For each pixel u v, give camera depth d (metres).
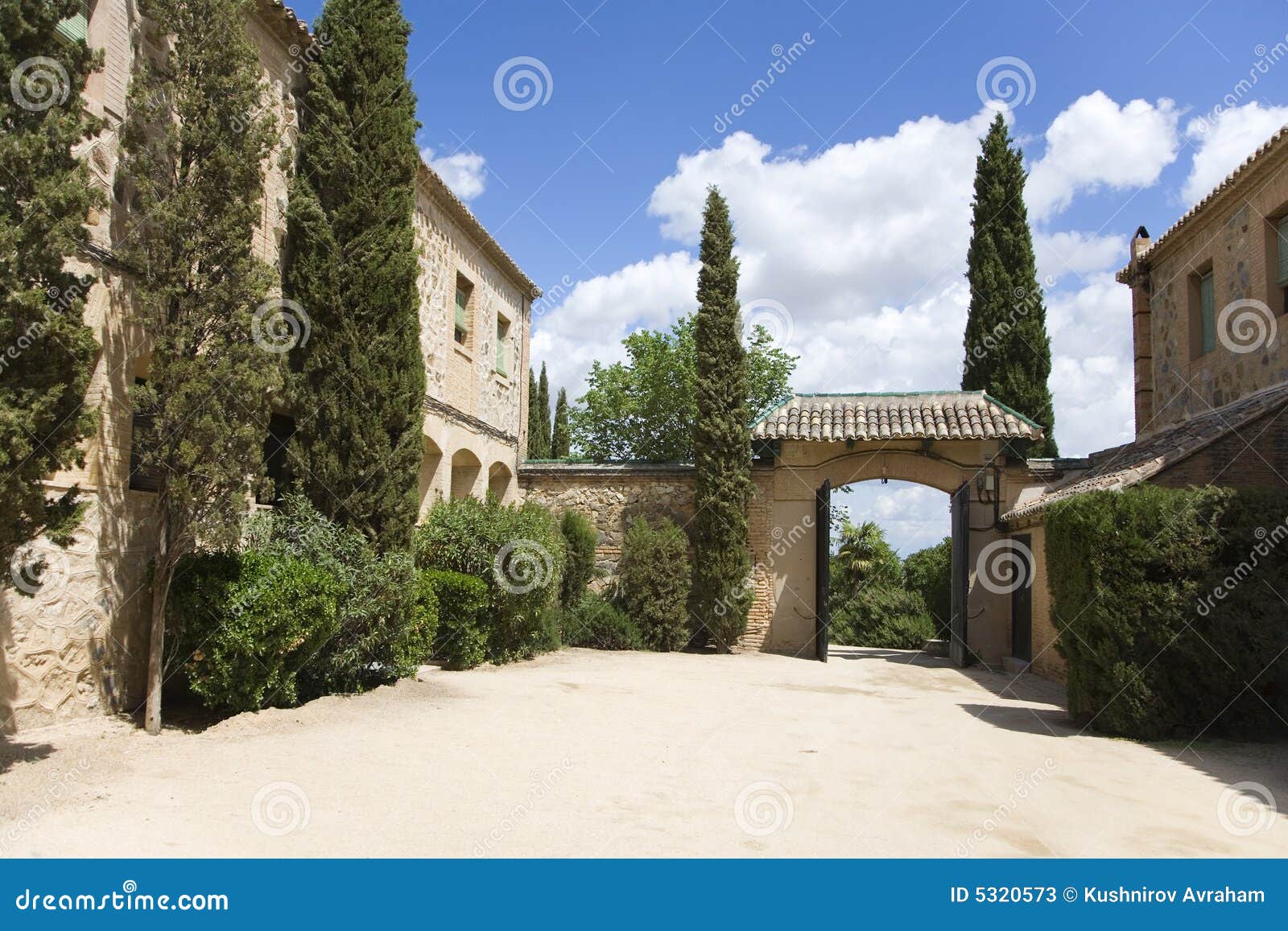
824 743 7.98
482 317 16.72
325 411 10.25
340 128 10.46
